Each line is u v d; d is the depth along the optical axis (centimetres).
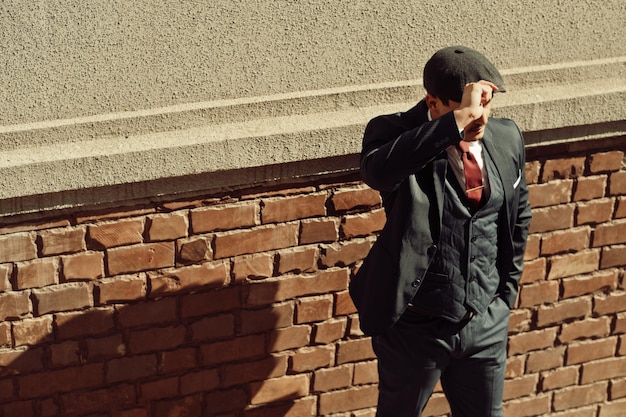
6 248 371
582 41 415
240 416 430
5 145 358
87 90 363
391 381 367
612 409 479
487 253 345
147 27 361
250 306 410
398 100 398
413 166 316
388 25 388
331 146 384
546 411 473
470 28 399
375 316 348
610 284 457
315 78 387
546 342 459
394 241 338
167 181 375
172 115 372
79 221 375
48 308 385
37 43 352
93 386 404
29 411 400
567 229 439
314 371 431
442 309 346
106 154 360
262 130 378
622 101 412
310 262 409
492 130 346
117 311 394
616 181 437
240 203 391
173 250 390
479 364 365
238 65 376
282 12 374
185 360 411
